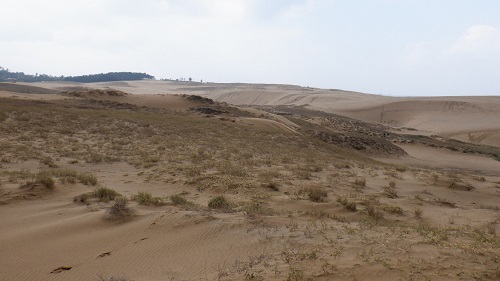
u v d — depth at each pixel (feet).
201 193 45.68
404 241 21.89
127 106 159.02
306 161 80.53
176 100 195.11
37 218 32.22
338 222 29.27
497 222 34.78
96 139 89.10
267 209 34.91
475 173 119.96
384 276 16.88
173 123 120.57
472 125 287.69
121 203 32.58
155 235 26.18
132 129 104.17
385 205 39.75
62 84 615.16
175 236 25.64
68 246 25.29
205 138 102.94
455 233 26.17
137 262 22.03
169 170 58.85
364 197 43.96
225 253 21.95
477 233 28.09
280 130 138.82
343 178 59.06
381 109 361.10
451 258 18.84
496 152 182.70
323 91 655.35
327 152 114.83
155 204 35.29
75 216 32.12
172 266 20.94
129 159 69.92
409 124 316.19
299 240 22.72
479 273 16.99
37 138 82.48
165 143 90.74
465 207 44.88
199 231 26.00
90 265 22.17
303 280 16.70
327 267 17.97
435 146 178.19
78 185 45.75
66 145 78.95
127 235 26.61
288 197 41.65
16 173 49.29
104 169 61.77
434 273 17.02
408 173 71.56
